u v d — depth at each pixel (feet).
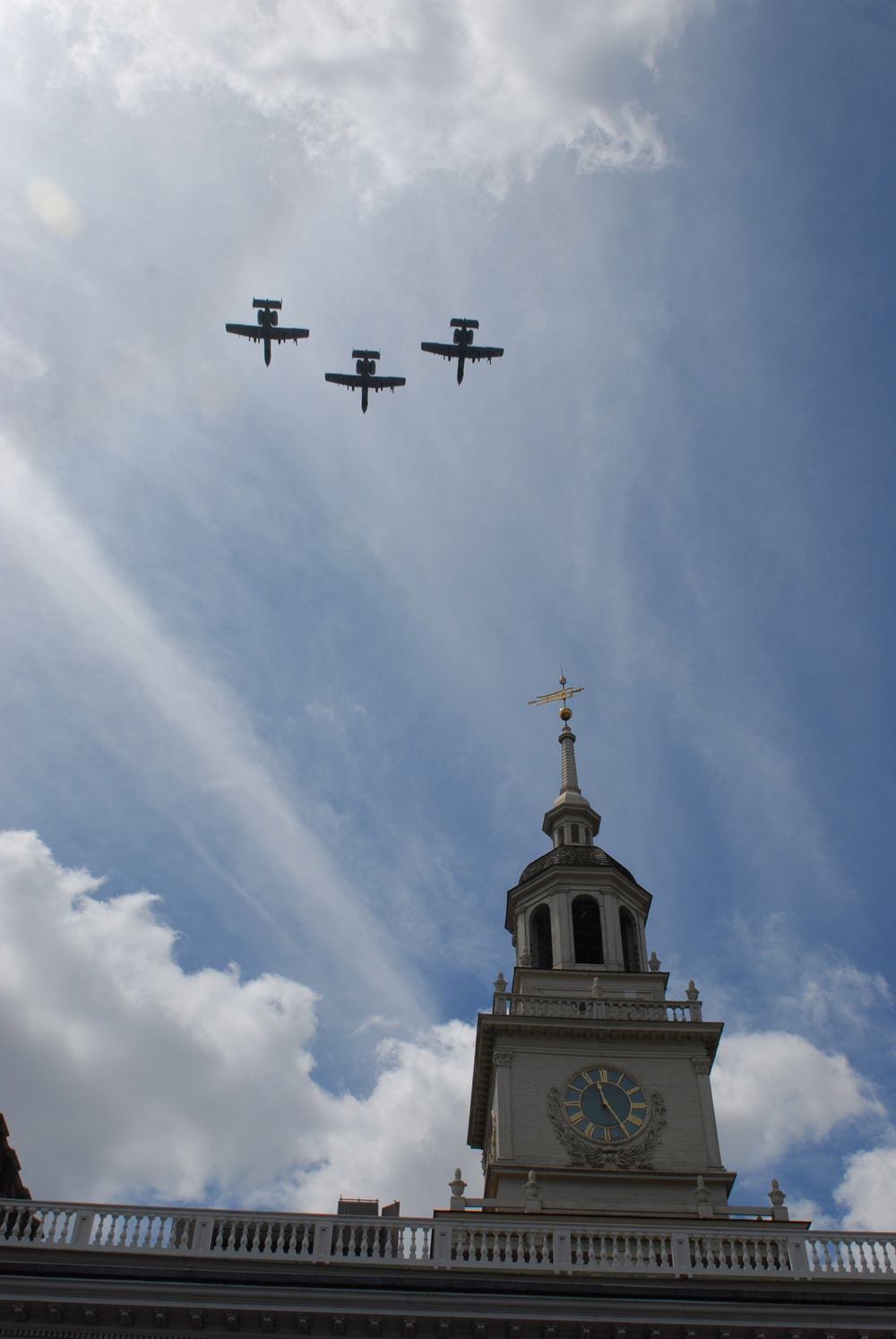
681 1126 135.44
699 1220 120.26
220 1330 92.07
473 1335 92.22
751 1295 94.63
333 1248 103.86
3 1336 90.99
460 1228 102.37
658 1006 146.41
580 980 154.51
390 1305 92.63
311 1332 92.27
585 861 168.96
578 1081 138.62
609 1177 129.59
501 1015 142.92
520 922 167.63
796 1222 113.91
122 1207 100.89
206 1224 100.73
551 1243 110.32
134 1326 91.86
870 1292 95.20
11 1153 122.93
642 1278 96.99
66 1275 93.04
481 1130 149.38
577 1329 92.38
